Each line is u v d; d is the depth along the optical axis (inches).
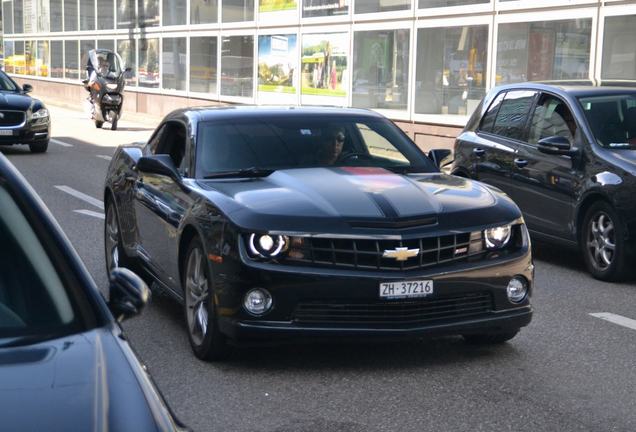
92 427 99.5
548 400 223.1
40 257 132.6
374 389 229.8
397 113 859.4
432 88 815.7
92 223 472.7
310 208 236.7
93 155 834.8
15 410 101.7
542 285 351.6
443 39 800.9
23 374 109.2
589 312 309.9
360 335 231.6
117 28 1464.1
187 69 1256.2
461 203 247.6
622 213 346.3
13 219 136.6
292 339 231.1
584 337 279.0
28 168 726.5
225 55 1162.6
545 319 299.9
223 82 1170.0
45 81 1825.8
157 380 234.5
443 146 807.7
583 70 661.3
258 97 1093.8
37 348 116.1
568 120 379.6
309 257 231.3
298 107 301.7
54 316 124.6
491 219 245.1
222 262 234.2
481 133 429.1
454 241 238.5
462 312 240.7
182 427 112.7
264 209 235.6
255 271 229.0
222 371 242.4
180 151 292.7
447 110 800.3
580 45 663.1
